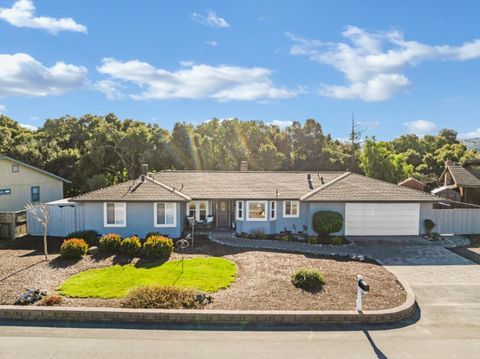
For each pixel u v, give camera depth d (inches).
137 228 808.9
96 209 805.9
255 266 560.1
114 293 441.1
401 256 668.7
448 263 623.8
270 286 458.9
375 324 366.9
